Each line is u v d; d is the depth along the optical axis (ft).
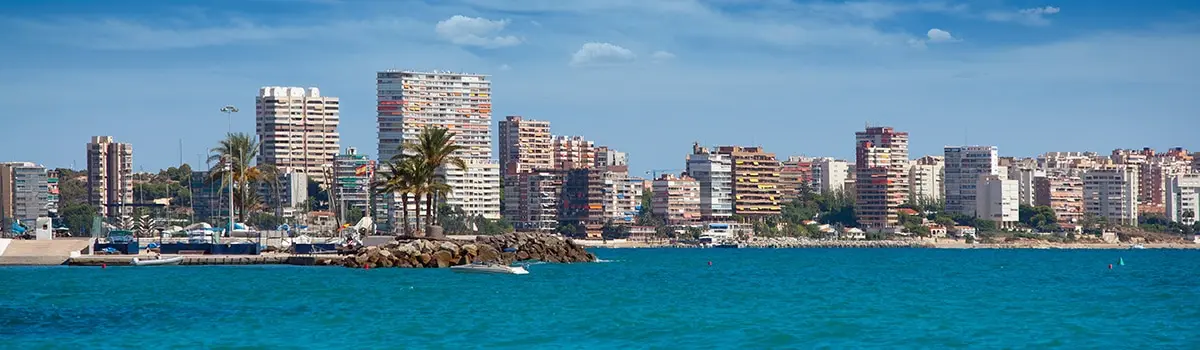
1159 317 428.97
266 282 595.47
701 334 379.35
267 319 420.36
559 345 355.36
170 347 348.59
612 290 574.97
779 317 432.66
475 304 482.28
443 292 542.16
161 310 450.71
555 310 457.68
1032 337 371.97
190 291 536.01
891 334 379.76
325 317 427.33
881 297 540.11
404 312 447.01
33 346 350.23
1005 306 482.28
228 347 348.59
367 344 356.38
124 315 432.66
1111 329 391.24
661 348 349.61
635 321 416.67
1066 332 383.86
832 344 357.41
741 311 457.27
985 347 351.05
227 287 560.20
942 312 453.99
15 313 437.99
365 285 579.07
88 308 457.27
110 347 348.18
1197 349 343.26
